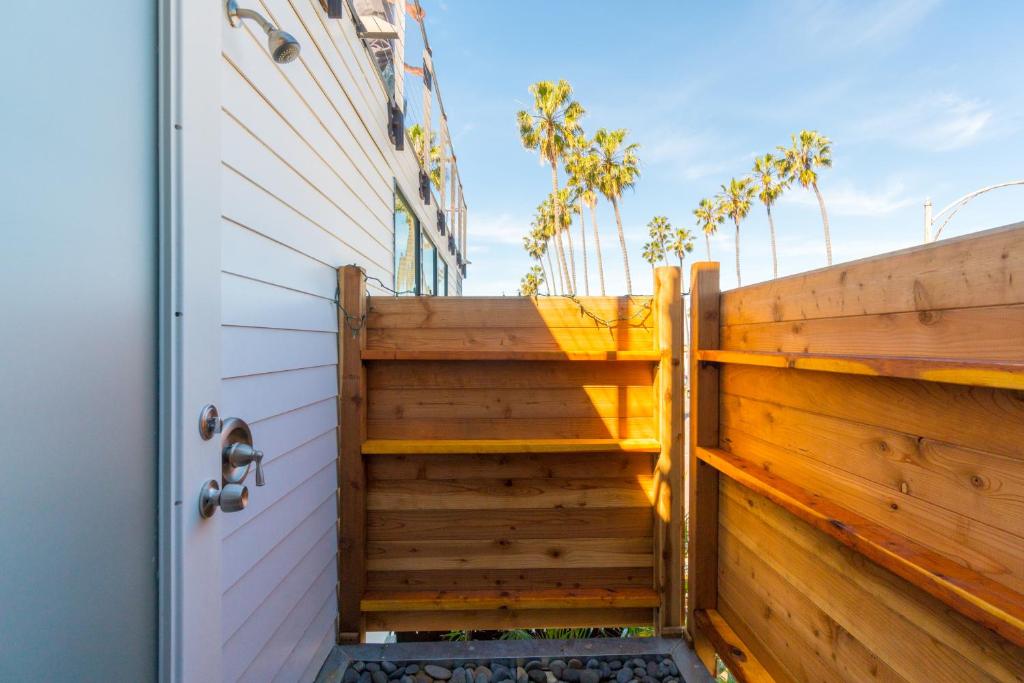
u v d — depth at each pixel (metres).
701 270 2.08
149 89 0.80
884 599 1.17
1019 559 0.84
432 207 5.82
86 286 0.67
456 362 2.25
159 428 0.81
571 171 23.61
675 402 2.23
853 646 1.27
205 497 0.88
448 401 2.25
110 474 0.71
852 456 1.26
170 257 0.83
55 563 0.62
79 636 0.66
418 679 1.94
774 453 1.63
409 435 2.23
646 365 2.29
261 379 1.42
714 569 2.08
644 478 2.28
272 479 1.49
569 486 2.26
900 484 1.11
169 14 0.84
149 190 0.80
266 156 1.46
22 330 0.58
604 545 2.27
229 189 1.24
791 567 1.55
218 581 0.94
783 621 1.59
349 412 2.12
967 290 0.94
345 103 2.34
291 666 1.63
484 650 2.08
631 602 2.19
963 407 0.96
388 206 3.39
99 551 0.69
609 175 22.77
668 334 2.23
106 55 0.71
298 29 1.73
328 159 2.06
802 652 1.48
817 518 1.26
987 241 0.90
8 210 0.56
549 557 2.25
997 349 0.88
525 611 2.22
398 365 2.24
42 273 0.61
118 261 0.73
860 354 1.22
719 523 2.06
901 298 1.10
